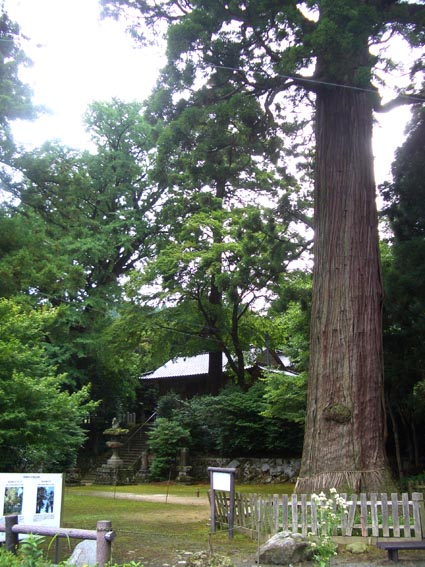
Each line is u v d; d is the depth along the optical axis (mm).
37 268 13266
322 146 11633
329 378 10297
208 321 25859
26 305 12141
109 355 26984
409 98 12125
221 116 11719
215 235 24000
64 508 14305
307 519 8289
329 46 9953
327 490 9562
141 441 29781
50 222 14828
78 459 28516
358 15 9703
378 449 9914
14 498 7051
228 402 23906
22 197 13914
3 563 4477
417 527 7980
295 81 11414
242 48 11445
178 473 24141
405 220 13977
